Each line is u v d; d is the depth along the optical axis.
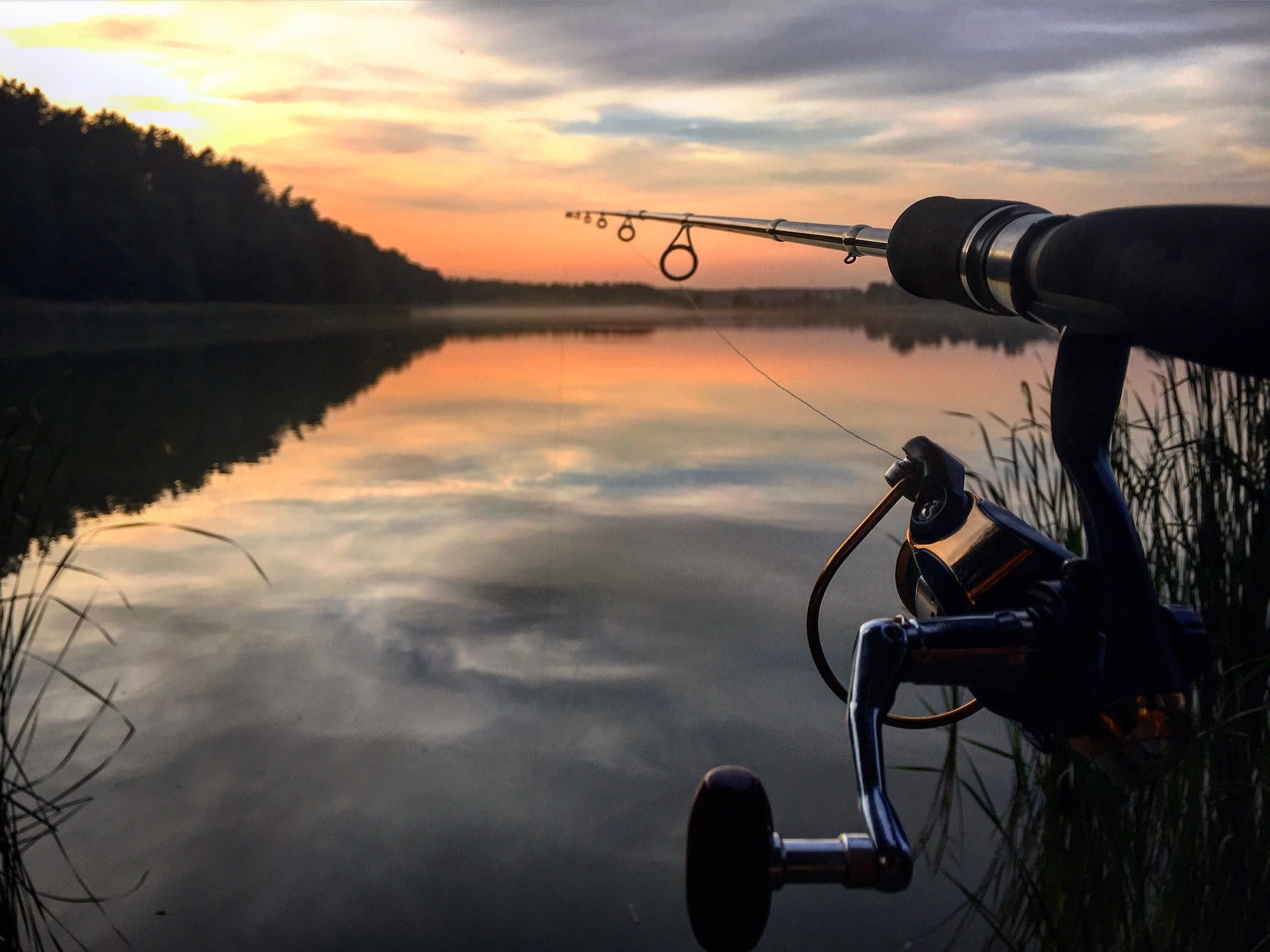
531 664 3.41
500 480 6.66
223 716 3.01
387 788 2.59
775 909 2.10
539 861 2.26
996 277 0.57
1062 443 0.54
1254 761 1.97
